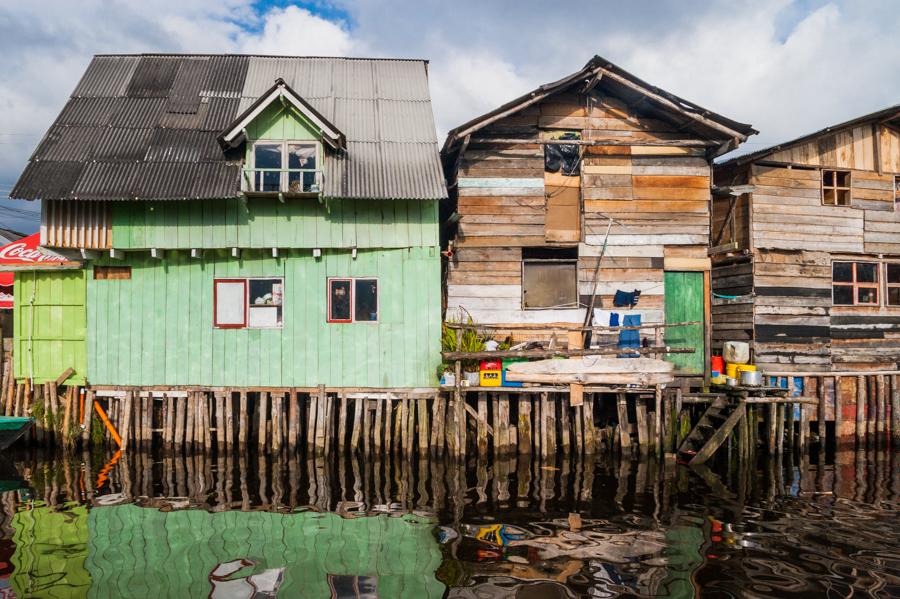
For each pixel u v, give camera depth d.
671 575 6.20
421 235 11.88
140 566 6.39
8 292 15.28
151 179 11.12
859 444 13.19
